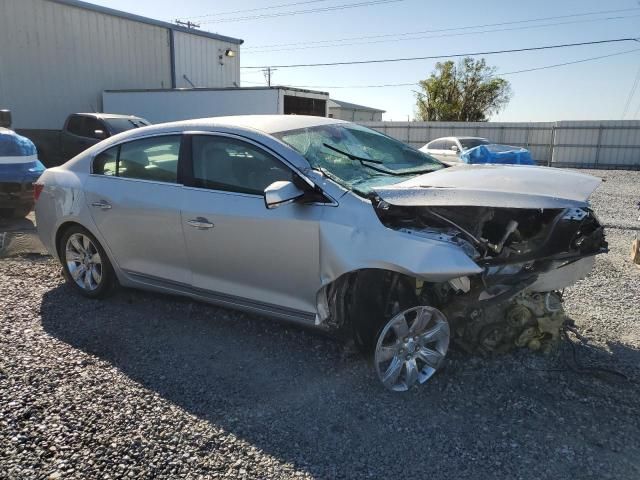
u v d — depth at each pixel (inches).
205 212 146.8
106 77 730.8
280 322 161.8
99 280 181.5
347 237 124.8
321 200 131.0
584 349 147.7
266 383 130.3
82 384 128.6
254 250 139.5
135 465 100.0
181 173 155.9
